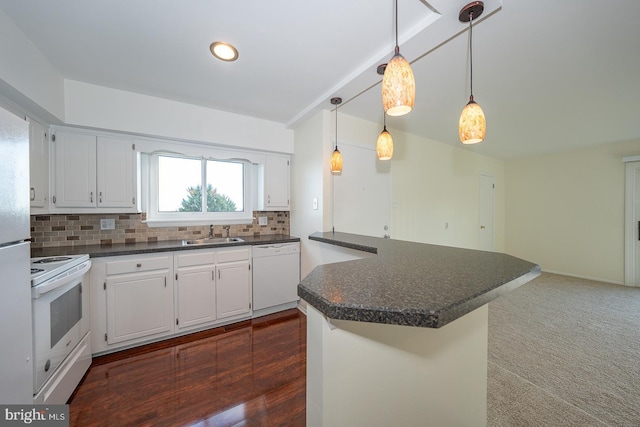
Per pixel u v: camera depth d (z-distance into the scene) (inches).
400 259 53.4
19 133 43.8
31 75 64.6
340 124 110.4
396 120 119.9
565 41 63.2
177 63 74.3
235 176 127.1
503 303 127.0
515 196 208.4
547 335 94.3
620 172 160.2
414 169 143.8
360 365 34.6
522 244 204.5
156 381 68.7
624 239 159.0
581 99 96.7
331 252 95.3
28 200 46.0
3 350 39.9
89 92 85.3
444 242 161.9
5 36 55.3
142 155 104.0
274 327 101.2
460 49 66.6
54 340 56.1
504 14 53.9
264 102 102.2
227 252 101.7
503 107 104.4
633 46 65.0
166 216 110.1
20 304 43.5
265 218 133.3
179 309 92.0
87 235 93.6
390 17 55.9
